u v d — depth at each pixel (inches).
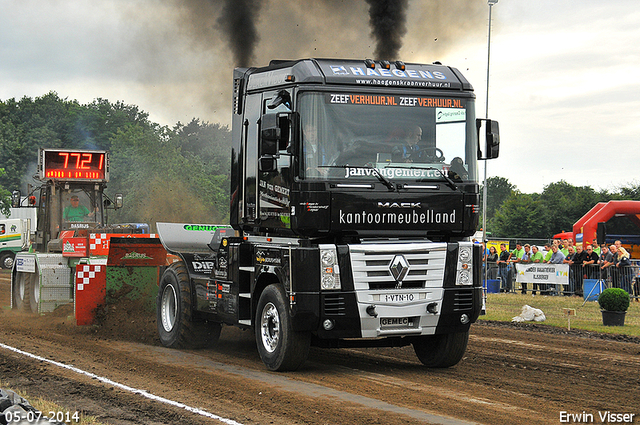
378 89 334.0
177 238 452.4
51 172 627.5
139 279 505.4
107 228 605.6
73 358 382.6
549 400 293.6
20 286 639.1
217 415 260.5
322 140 324.5
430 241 338.6
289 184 326.6
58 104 2906.0
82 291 495.2
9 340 444.8
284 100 338.0
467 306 343.3
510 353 421.4
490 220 2687.0
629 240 1323.8
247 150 372.2
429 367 371.9
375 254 325.7
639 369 370.9
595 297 753.6
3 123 2765.7
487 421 256.4
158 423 250.4
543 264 836.0
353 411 267.4
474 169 345.1
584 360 397.7
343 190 322.3
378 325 329.1
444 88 343.9
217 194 1593.3
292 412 265.4
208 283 405.7
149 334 477.7
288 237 336.8
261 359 372.2
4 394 263.1
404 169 332.8
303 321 321.4
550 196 2509.8
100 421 252.1
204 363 374.3
